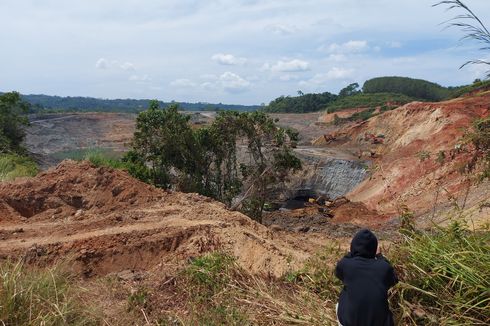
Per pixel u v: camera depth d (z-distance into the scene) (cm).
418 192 2770
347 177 4275
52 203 1025
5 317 454
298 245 1019
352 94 12088
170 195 1148
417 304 482
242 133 2545
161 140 2414
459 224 531
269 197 2905
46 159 4528
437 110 4550
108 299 593
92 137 8794
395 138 5000
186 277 646
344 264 431
